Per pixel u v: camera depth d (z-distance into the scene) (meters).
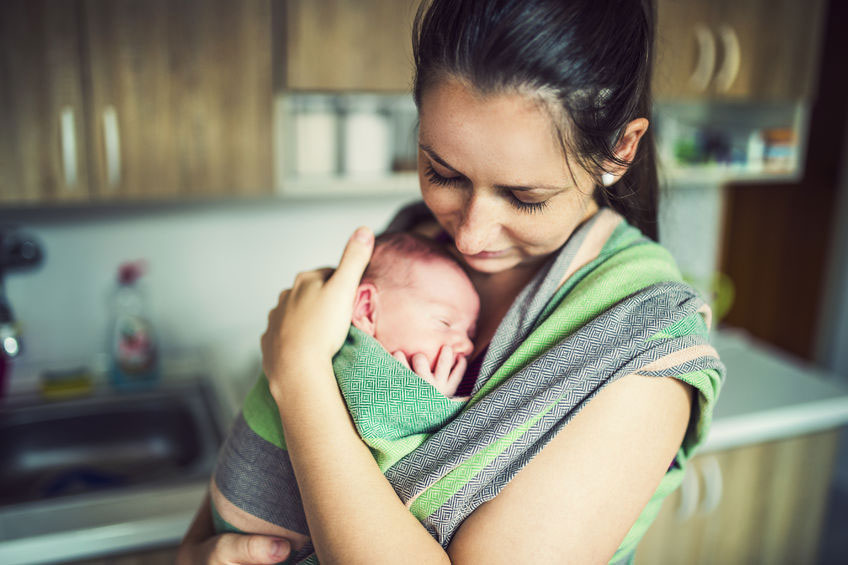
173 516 1.23
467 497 0.51
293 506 0.62
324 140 1.58
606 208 0.63
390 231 0.76
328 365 0.57
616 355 0.52
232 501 0.63
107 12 1.25
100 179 1.32
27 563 1.14
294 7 1.32
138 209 1.73
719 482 1.68
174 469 1.63
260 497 0.62
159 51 1.30
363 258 0.61
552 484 0.50
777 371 1.98
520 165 0.47
